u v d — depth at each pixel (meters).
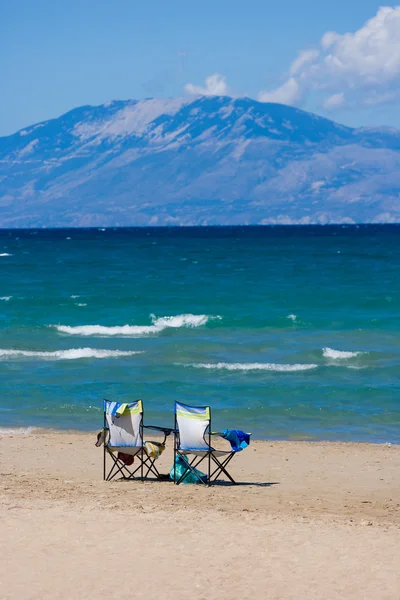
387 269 160.50
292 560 21.20
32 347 70.12
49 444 40.34
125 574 20.17
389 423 46.16
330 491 31.48
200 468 35.50
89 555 21.41
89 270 165.00
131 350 68.31
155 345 70.75
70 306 97.81
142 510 25.94
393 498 30.38
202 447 32.12
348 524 24.88
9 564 20.69
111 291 117.06
